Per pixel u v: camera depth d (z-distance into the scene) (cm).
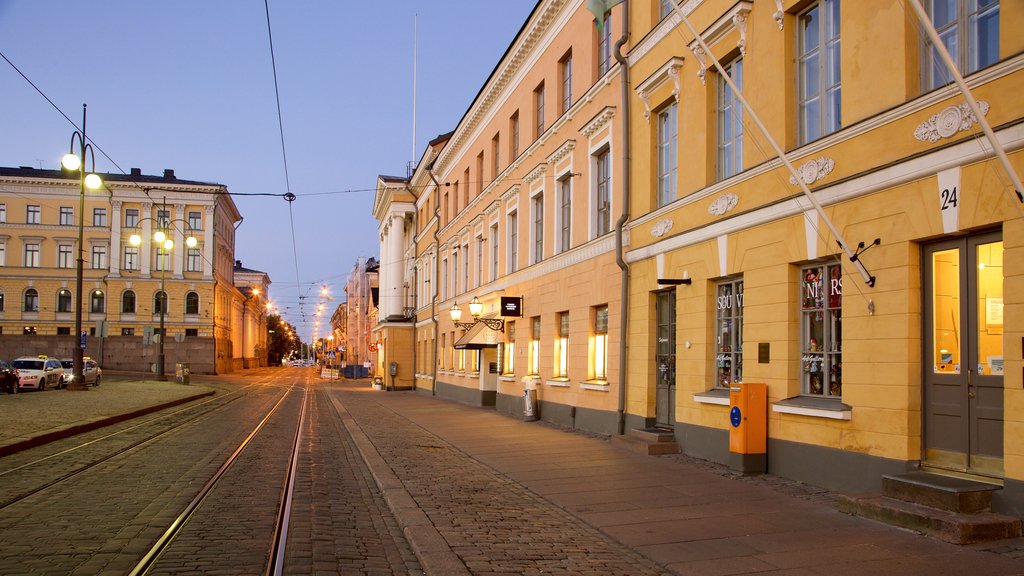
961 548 652
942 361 803
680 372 1312
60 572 586
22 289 6706
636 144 1513
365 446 1466
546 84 2072
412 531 744
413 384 4378
